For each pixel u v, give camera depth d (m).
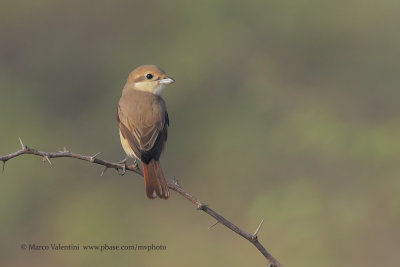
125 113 9.07
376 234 13.38
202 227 14.14
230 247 13.48
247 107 16.66
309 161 15.07
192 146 16.41
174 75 17.36
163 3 18.33
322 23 17.86
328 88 17.34
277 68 17.59
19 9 18.03
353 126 15.58
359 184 14.41
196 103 17.02
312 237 13.12
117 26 18.33
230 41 17.73
